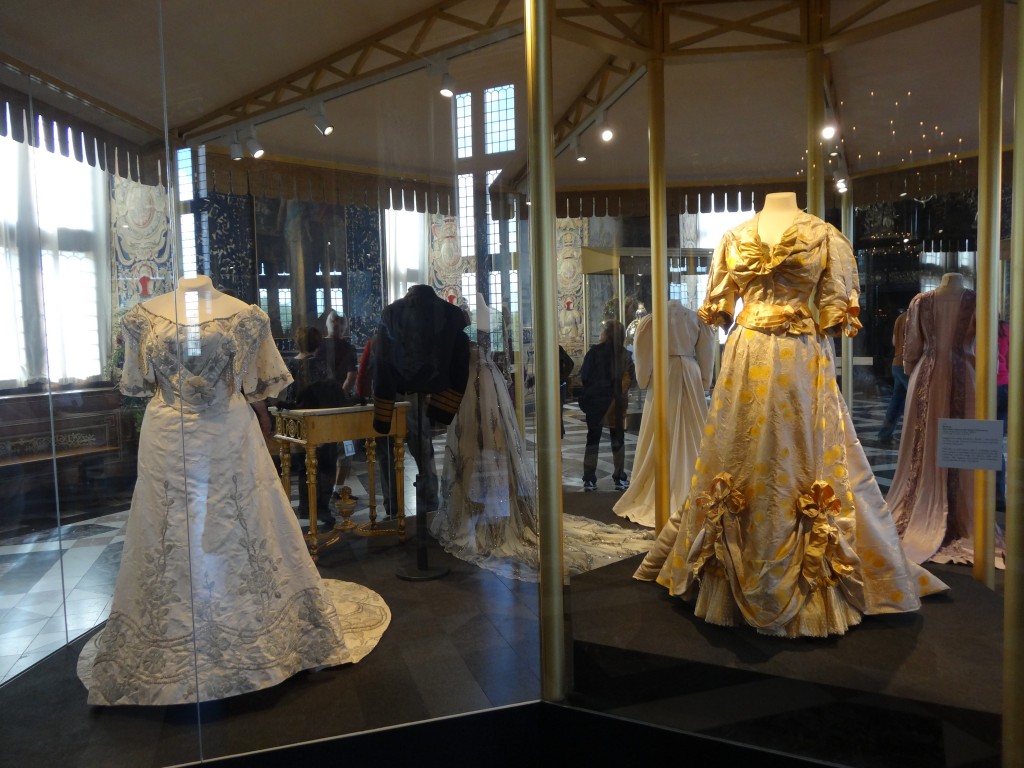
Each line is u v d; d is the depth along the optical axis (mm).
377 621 2047
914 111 1920
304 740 1601
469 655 1899
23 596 1769
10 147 1770
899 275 2033
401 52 1954
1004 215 1711
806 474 1927
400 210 2053
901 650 1762
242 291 1973
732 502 1975
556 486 1899
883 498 2025
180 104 1859
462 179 2002
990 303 1733
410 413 2170
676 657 1857
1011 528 1490
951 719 1532
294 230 2018
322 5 1865
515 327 2014
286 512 1887
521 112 1908
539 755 1774
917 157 1938
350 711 1701
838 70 2107
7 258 1784
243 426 1819
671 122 2246
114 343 1772
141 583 1690
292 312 2053
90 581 1745
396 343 2115
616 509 2213
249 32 1865
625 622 2025
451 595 2135
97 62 1771
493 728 1722
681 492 2348
